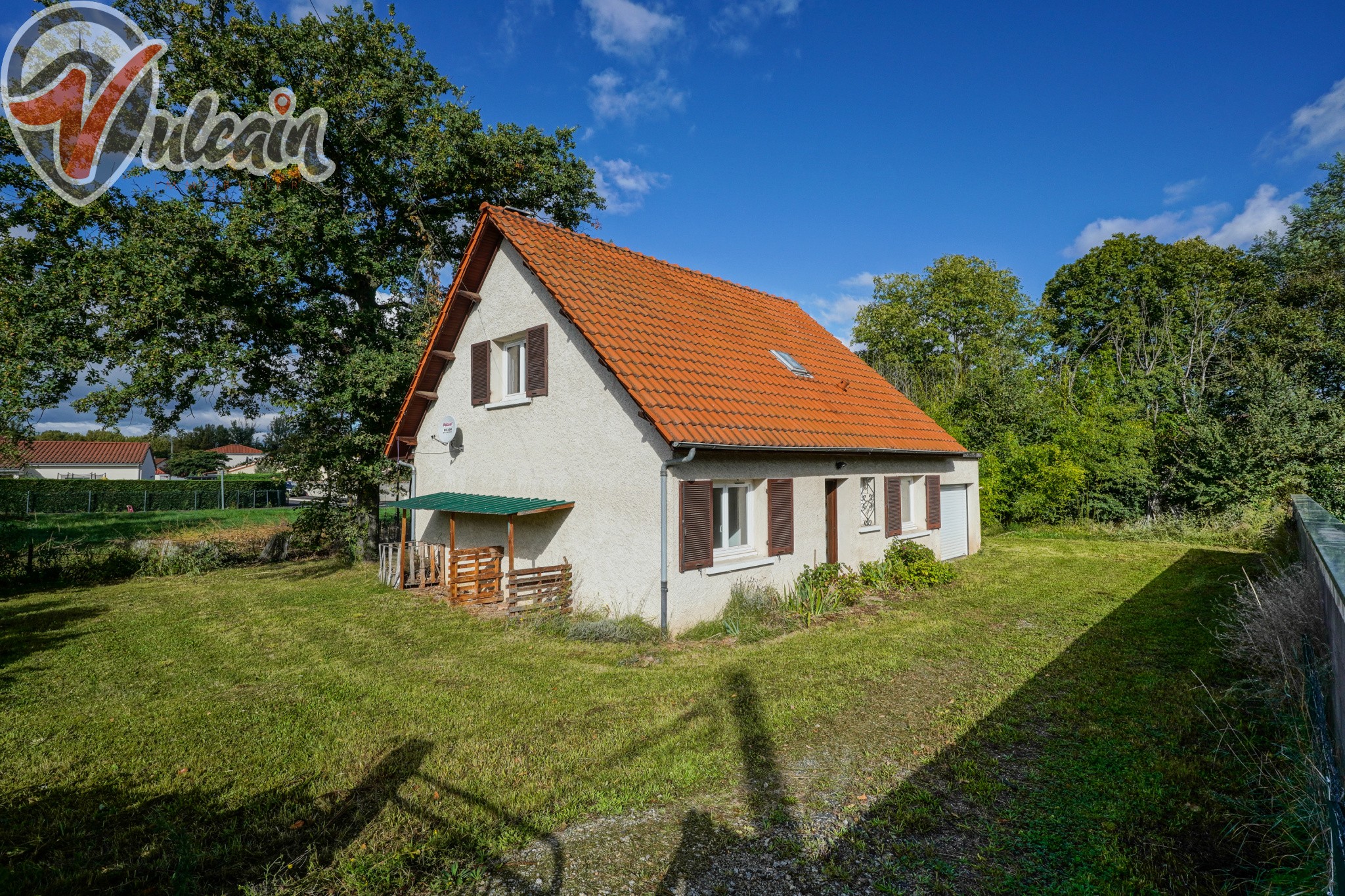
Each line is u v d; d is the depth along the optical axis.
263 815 4.42
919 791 4.57
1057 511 21.33
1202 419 19.89
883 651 8.06
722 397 10.27
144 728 5.96
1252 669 6.62
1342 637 3.50
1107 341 32.84
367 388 15.56
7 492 35.09
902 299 39.03
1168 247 32.06
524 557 11.59
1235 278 30.27
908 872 3.69
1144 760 4.98
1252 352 23.66
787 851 3.89
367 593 12.82
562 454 10.88
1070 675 7.00
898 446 12.83
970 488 16.77
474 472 13.16
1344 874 2.71
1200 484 19.19
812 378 13.31
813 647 8.28
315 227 15.16
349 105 15.76
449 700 6.60
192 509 40.84
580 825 4.21
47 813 4.52
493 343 12.78
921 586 12.01
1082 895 3.45
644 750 5.33
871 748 5.32
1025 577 13.16
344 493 17.23
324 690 7.00
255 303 15.36
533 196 19.22
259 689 7.07
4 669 7.90
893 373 30.05
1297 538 11.74
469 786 4.73
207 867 3.82
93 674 7.66
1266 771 4.59
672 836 4.06
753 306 15.54
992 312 36.41
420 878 3.67
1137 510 20.66
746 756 5.19
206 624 10.26
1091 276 33.75
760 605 9.92
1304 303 26.27
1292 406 18.11
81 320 13.45
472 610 10.97
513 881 3.64
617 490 9.78
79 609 11.56
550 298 11.33
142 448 59.69
